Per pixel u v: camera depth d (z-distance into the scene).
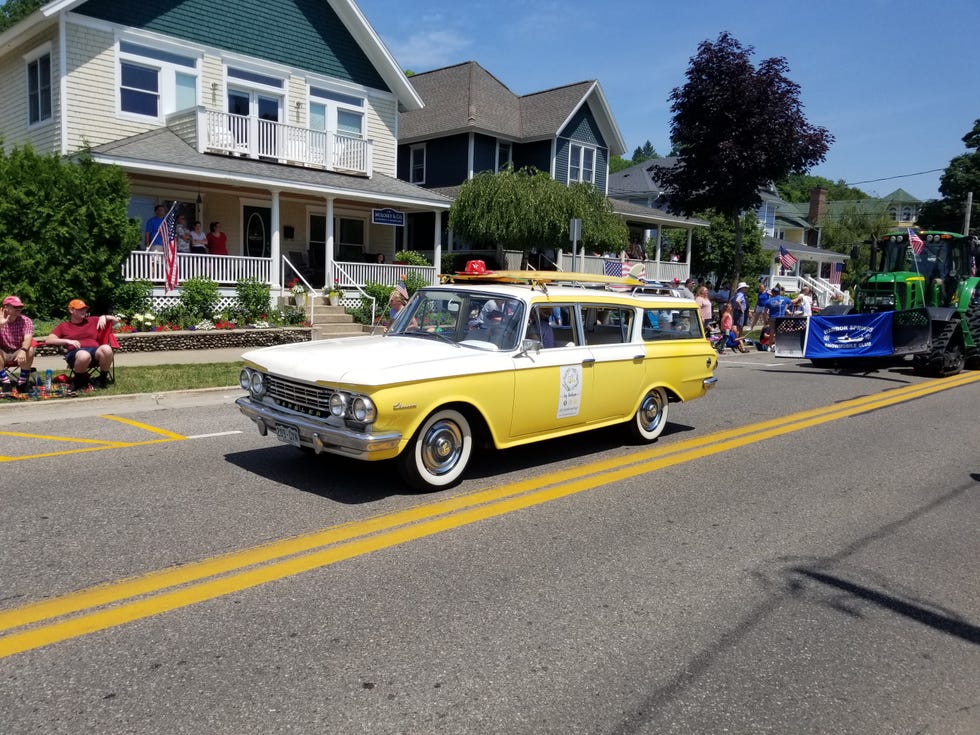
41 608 3.88
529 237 22.34
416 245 29.61
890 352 14.89
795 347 15.98
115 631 3.68
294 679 3.31
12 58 18.69
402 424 5.64
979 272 16.75
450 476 6.18
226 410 9.52
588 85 29.47
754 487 6.79
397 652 3.59
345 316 18.69
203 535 5.00
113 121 17.58
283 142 19.34
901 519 6.02
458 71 30.78
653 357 7.94
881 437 9.20
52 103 17.12
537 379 6.62
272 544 4.88
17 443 7.42
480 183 22.28
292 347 6.68
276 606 4.02
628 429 8.16
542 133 28.31
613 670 3.52
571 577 4.58
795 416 10.40
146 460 6.89
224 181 17.14
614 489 6.53
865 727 3.17
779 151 25.83
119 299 15.02
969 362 16.62
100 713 3.01
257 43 19.97
